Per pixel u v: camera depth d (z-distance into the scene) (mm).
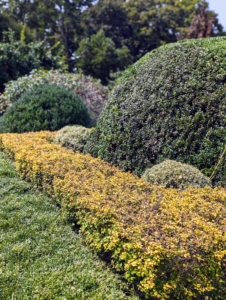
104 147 4109
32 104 5906
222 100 3291
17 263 2406
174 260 1823
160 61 3844
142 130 3717
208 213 2291
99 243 2363
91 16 24266
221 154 3219
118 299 2066
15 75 10828
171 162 3240
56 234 2844
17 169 4012
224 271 1908
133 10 24891
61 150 4223
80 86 8344
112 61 20734
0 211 3098
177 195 2715
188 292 1824
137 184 2941
